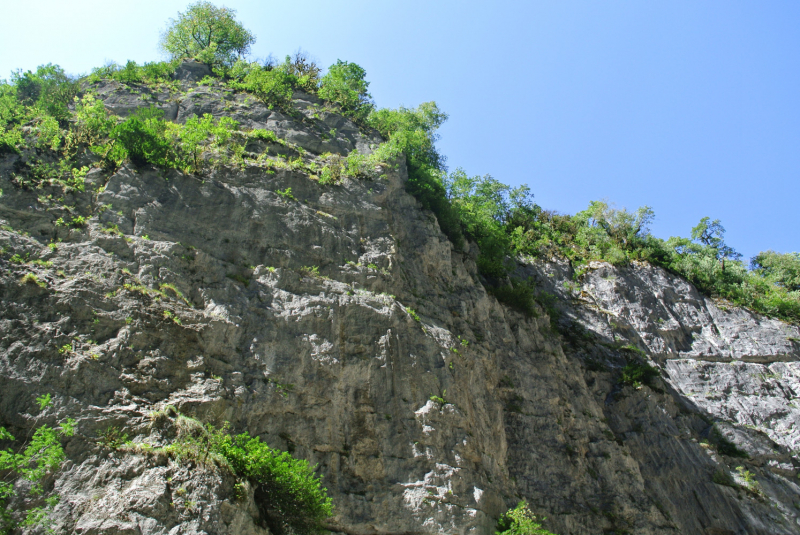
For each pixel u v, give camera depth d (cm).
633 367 3014
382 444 1819
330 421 1795
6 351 1398
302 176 2383
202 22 3712
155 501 1266
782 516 2675
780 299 3853
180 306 1758
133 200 1975
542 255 3744
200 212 2069
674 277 3856
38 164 1938
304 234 2191
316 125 2942
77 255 1712
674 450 2723
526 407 2500
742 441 2964
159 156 2130
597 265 3738
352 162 2567
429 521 1706
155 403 1523
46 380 1400
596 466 2456
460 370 2183
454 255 2788
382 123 3272
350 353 1934
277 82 3039
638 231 4100
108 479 1290
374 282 2200
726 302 3822
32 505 1202
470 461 1947
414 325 2145
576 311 3406
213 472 1368
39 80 2561
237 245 2050
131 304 1655
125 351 1559
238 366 1741
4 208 1748
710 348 3478
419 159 3434
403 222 2603
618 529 2270
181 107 2820
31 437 1310
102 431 1381
